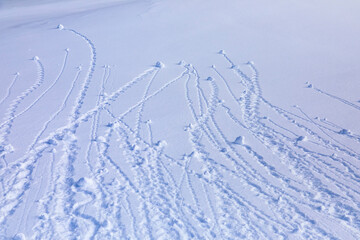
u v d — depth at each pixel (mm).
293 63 9281
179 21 12672
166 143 5992
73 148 5852
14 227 4145
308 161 5535
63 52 10508
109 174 5164
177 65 9430
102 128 6492
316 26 11781
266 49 10219
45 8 20344
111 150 5793
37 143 5996
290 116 6879
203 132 6367
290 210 4512
